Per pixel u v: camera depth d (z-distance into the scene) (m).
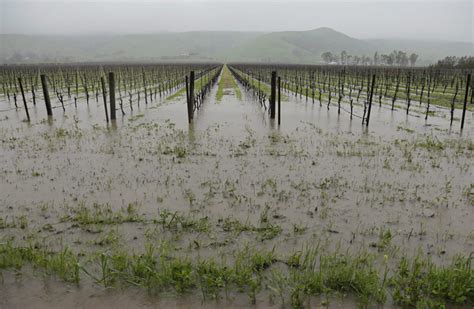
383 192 7.81
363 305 4.26
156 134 13.35
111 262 5.03
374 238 5.88
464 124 15.18
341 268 4.79
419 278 4.75
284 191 7.84
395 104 21.30
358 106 20.55
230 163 9.85
